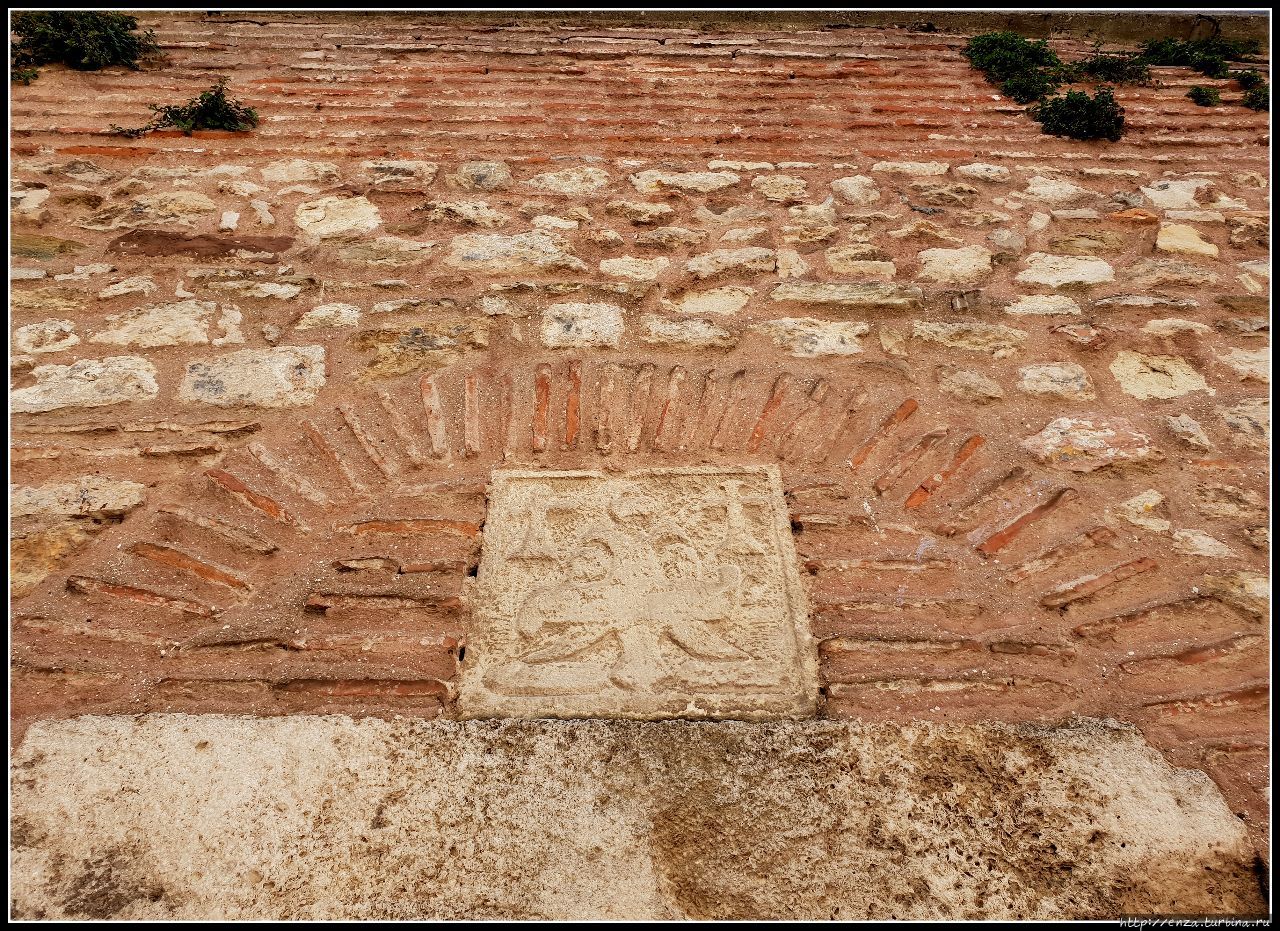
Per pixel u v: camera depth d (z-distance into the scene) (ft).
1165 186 10.88
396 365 8.06
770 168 11.11
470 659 5.54
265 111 11.48
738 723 5.16
